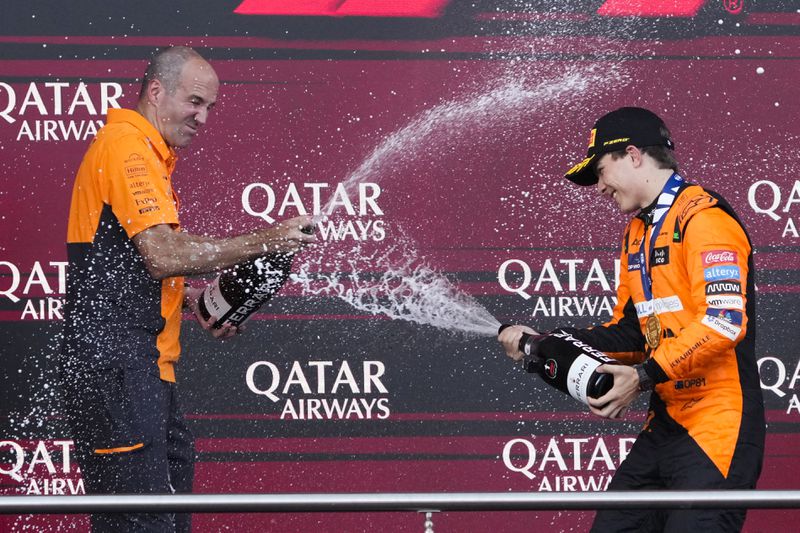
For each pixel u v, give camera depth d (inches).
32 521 420.8
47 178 426.0
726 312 266.8
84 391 323.3
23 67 425.4
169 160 347.6
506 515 432.5
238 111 430.6
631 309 316.8
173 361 343.6
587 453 435.2
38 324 424.2
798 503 216.2
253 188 431.2
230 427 428.1
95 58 427.2
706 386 279.9
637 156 293.1
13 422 422.3
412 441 432.1
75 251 332.8
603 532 299.6
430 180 435.2
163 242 321.1
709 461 273.7
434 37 435.2
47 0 425.7
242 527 429.4
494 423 433.7
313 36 432.5
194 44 429.4
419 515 433.1
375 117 434.3
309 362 431.2
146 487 322.0
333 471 430.3
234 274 351.6
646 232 294.2
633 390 276.2
